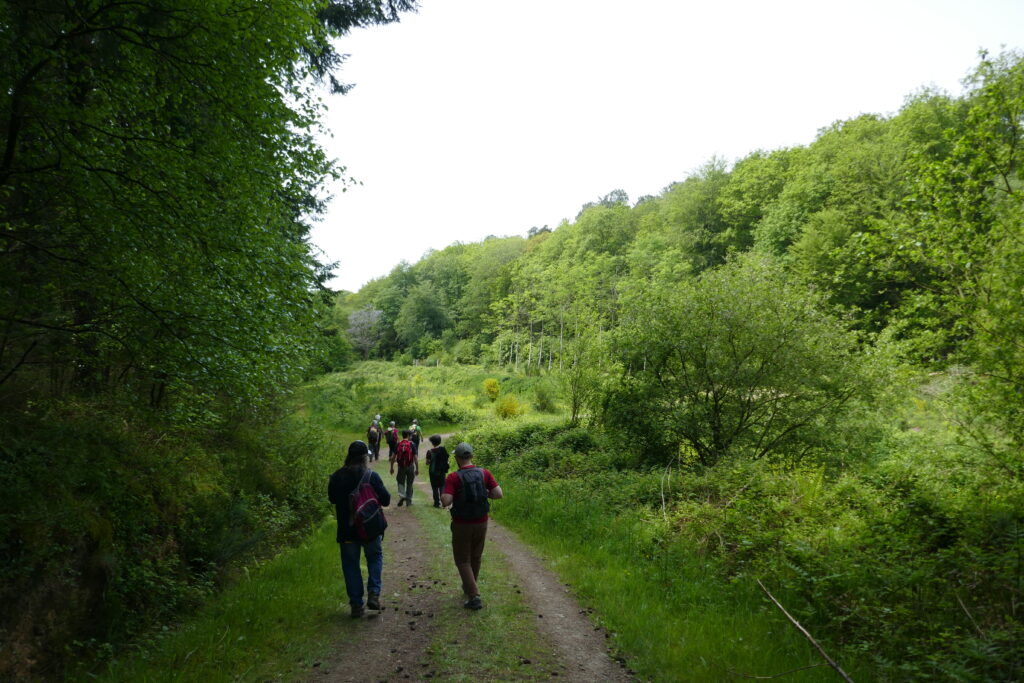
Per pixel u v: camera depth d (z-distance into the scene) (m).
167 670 4.08
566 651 4.67
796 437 12.58
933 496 6.87
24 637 3.93
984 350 7.40
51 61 5.12
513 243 110.00
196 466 7.16
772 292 12.62
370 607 5.35
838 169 41.75
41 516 4.29
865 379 11.80
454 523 5.71
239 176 6.38
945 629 4.55
